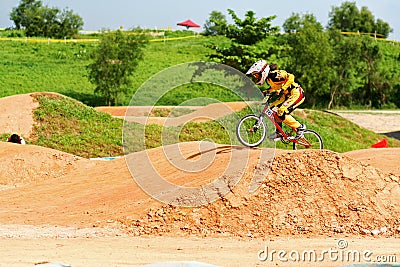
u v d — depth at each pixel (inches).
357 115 1889.8
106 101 1907.0
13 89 1925.4
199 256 297.6
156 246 326.6
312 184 411.2
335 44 2325.3
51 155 702.5
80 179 517.7
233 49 1811.0
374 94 2239.2
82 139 971.3
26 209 442.0
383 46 2790.4
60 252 307.0
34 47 2544.3
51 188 503.8
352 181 418.3
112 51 1843.0
